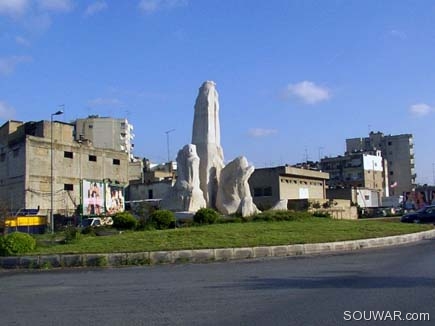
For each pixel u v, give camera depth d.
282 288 10.89
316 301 9.35
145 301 9.95
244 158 30.69
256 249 17.33
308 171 64.19
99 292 11.27
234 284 11.64
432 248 19.72
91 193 44.41
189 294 10.55
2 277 14.69
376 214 62.59
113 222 25.73
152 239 19.00
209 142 31.95
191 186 29.39
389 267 13.91
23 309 9.66
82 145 60.12
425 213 38.88
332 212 51.09
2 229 33.50
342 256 17.19
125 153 66.38
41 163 54.47
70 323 8.34
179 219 26.55
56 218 45.31
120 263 16.33
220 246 17.39
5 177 55.38
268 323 7.83
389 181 107.75
